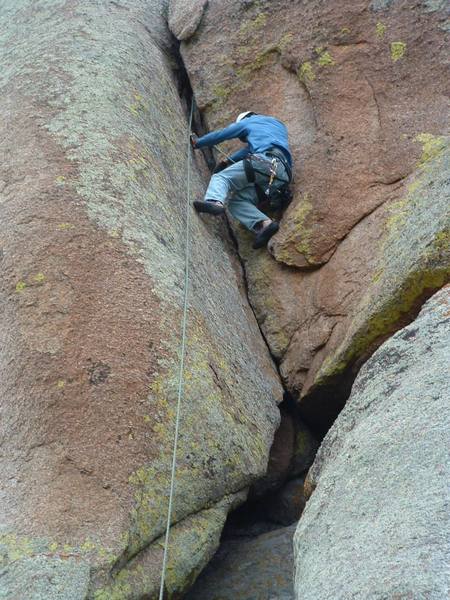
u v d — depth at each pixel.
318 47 7.25
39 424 4.71
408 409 4.22
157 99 7.19
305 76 7.20
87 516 4.42
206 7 7.95
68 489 4.51
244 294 6.79
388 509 3.75
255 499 6.31
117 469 4.61
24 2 7.96
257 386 5.82
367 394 4.70
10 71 6.88
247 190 6.92
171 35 8.20
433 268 5.32
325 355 6.13
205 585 5.39
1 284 5.24
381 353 4.89
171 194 6.41
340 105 7.03
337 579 3.61
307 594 3.69
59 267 5.27
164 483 4.73
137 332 5.11
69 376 4.85
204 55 7.82
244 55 7.66
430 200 5.93
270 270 6.81
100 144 6.09
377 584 3.38
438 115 6.76
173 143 7.03
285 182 6.82
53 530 4.33
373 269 6.14
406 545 3.47
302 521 4.23
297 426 6.48
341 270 6.39
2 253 5.38
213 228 6.92
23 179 5.79
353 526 3.85
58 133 6.10
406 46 7.05
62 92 6.46
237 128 7.02
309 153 6.98
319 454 4.83
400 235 6.02
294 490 6.32
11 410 4.79
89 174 5.84
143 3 8.21
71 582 4.13
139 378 4.92
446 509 3.52
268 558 5.52
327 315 6.29
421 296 5.45
